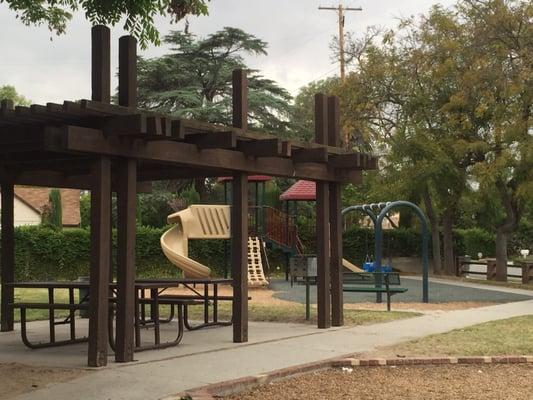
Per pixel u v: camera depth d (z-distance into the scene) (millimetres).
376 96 29375
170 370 7715
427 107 27688
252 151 9719
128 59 8062
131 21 10875
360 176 12391
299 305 16250
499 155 24812
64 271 27641
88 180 12461
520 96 23703
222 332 11367
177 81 38594
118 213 8242
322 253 11695
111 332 9148
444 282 26188
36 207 42594
